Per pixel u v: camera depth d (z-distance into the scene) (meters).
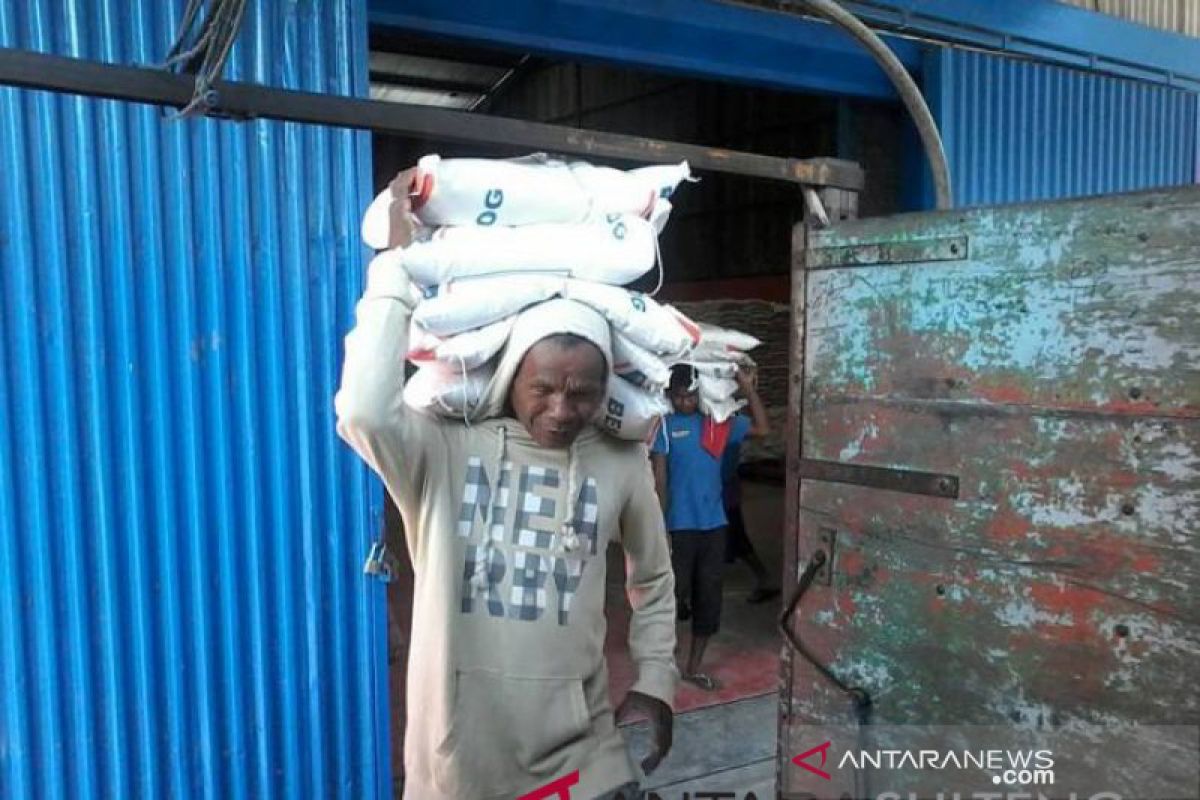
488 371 1.65
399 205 1.60
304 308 3.11
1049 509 1.64
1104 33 5.43
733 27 4.18
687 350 1.75
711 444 4.33
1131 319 1.52
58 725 2.84
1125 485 1.54
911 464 1.84
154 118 2.83
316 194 3.10
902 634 1.87
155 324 2.88
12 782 2.80
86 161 2.75
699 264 10.60
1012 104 5.16
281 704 3.18
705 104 9.73
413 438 1.60
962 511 1.76
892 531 1.88
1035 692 1.67
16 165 2.67
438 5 3.60
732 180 9.96
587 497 1.73
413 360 1.64
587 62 4.16
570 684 1.70
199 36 1.43
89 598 2.85
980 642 1.74
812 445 2.04
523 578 1.67
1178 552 1.48
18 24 2.67
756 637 5.17
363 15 3.19
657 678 1.88
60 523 2.79
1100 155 5.65
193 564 3.00
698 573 4.39
